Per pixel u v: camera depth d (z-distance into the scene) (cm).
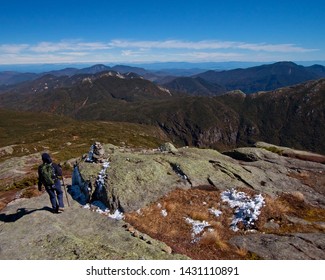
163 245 1302
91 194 1819
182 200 1794
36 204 1733
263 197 1820
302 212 1836
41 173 1529
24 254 1145
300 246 1396
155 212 1659
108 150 2706
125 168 1953
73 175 2205
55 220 1473
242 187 2000
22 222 1438
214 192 1909
